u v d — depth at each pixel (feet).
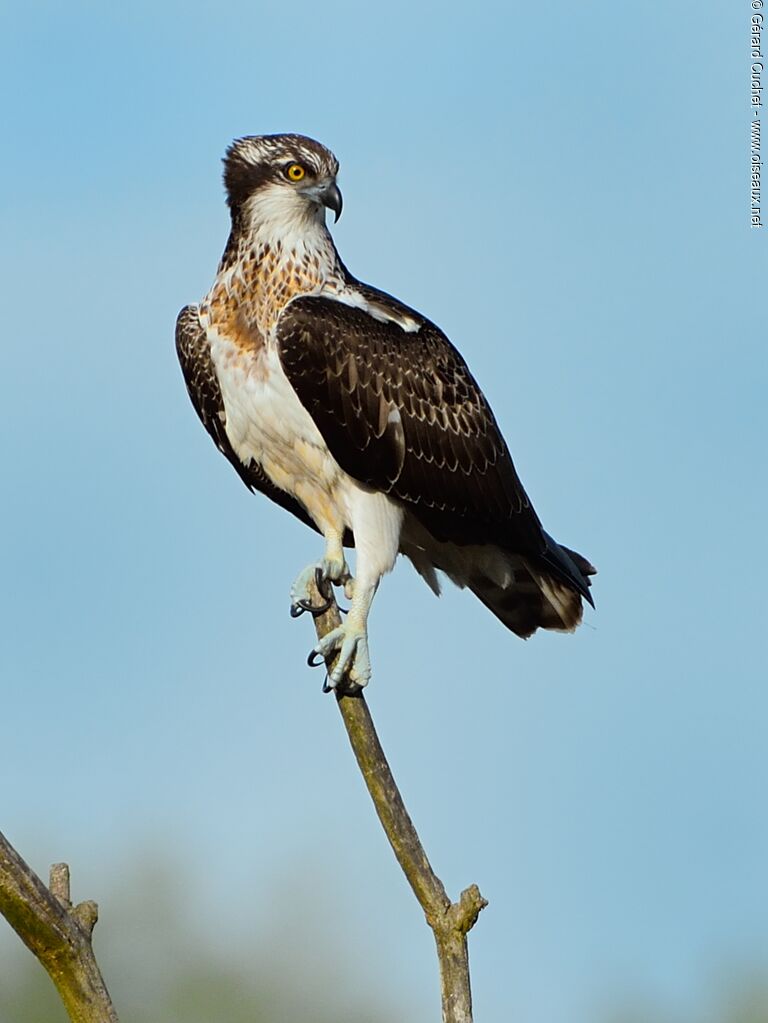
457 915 29.86
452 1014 29.37
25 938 26.55
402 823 31.07
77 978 26.71
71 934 26.68
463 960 29.73
